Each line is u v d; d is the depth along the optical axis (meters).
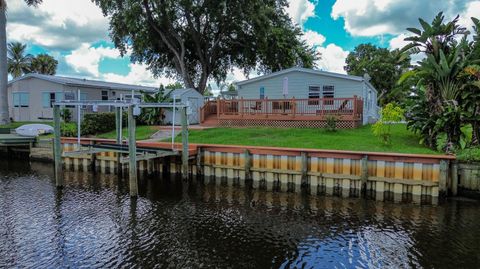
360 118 18.27
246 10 25.73
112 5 24.64
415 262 5.90
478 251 6.32
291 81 20.58
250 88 21.64
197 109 23.61
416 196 9.53
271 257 6.08
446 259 6.01
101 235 7.11
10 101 27.14
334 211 8.73
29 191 10.85
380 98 40.50
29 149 16.89
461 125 11.42
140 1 23.98
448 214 8.39
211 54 29.86
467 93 11.55
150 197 10.07
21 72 52.03
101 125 18.94
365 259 6.02
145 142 14.12
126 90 29.08
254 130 16.78
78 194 10.46
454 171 9.47
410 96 13.25
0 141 15.83
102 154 14.23
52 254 6.21
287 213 8.56
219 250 6.36
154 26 26.31
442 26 12.44
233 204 9.34
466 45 12.48
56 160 11.40
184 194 10.43
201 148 12.23
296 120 17.81
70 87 24.72
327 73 19.56
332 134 14.90
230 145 12.23
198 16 26.69
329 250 6.38
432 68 12.22
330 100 17.98
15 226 7.64
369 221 7.96
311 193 10.59
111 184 11.88
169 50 29.95
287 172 10.90
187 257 6.07
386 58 44.97
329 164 10.41
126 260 5.95
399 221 7.93
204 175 12.26
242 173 11.57
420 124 12.30
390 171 9.82
